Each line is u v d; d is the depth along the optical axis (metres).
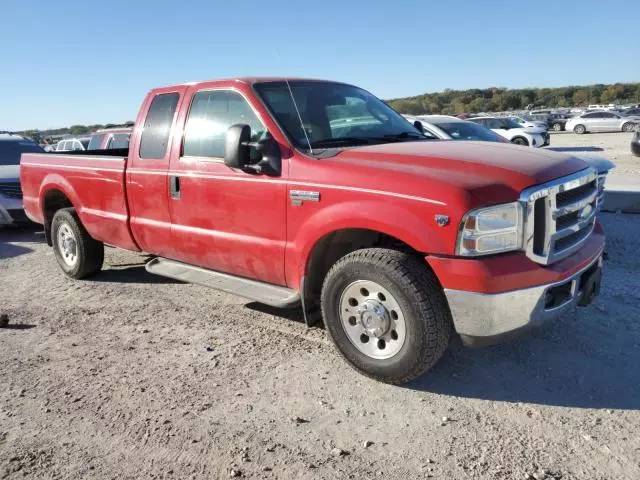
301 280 4.04
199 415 3.48
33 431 3.37
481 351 4.22
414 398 3.61
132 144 5.38
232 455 3.07
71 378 4.04
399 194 3.46
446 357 4.16
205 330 4.87
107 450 3.15
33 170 6.86
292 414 3.46
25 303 5.82
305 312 4.14
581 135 36.50
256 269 4.44
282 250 4.15
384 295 3.60
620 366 3.91
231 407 3.56
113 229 5.74
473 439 3.14
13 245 8.95
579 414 3.35
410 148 3.98
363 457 3.01
